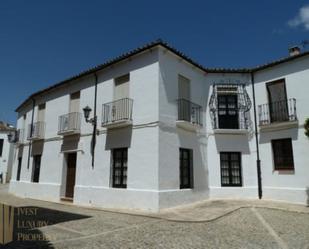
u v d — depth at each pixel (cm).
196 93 1198
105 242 545
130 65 1095
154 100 980
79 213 904
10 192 1734
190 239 564
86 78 1285
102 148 1129
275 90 1190
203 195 1127
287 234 603
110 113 1123
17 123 1947
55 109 1441
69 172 1295
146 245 524
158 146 938
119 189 1018
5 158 2791
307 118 987
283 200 1080
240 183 1185
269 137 1160
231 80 1267
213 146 1208
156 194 902
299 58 1123
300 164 1062
